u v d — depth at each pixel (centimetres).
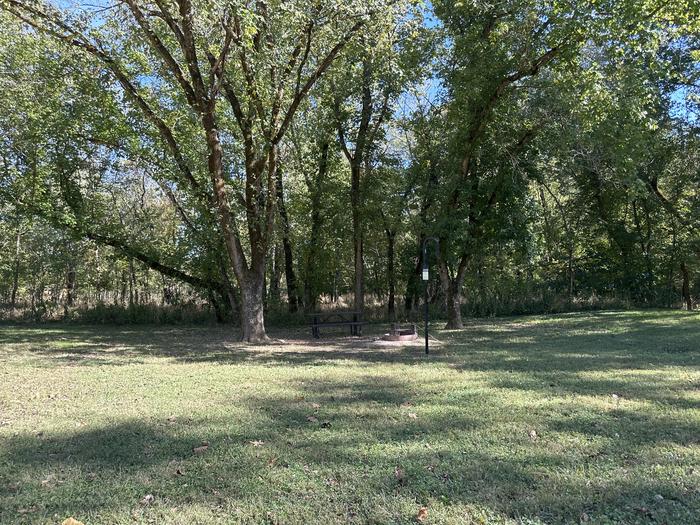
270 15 1195
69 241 2383
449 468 425
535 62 1530
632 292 2514
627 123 1397
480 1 1488
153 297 2902
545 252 2616
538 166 1844
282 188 2227
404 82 1459
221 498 382
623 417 563
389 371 908
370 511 356
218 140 1426
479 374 844
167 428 559
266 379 847
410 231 2153
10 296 3075
